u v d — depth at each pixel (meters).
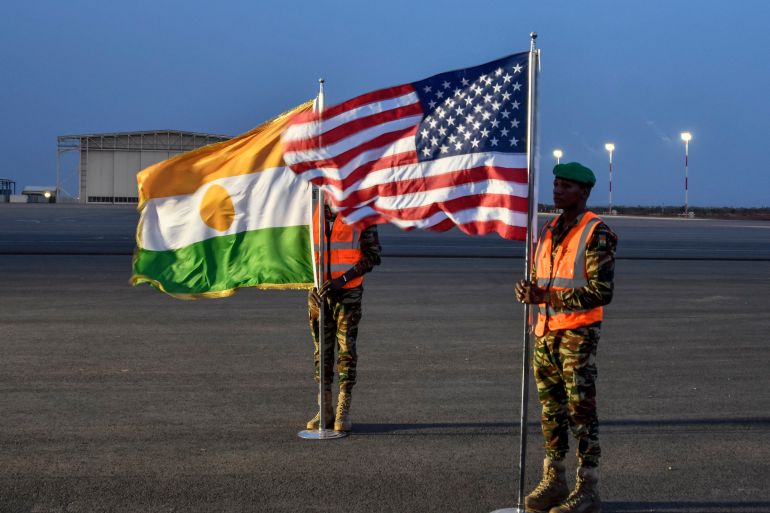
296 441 6.19
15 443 6.06
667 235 42.91
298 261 6.46
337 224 6.46
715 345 10.45
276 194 6.43
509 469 5.60
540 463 5.73
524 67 5.05
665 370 8.88
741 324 12.27
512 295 15.46
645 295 15.97
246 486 5.21
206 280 6.38
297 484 5.25
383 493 5.11
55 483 5.23
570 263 4.73
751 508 4.93
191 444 6.08
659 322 12.44
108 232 35.53
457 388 7.95
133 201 101.06
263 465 5.62
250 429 6.49
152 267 6.34
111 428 6.48
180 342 10.22
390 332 11.19
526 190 5.00
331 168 5.41
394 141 5.33
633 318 12.86
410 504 4.92
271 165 6.42
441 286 16.89
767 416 7.00
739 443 6.23
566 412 4.96
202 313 12.73
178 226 6.38
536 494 4.93
